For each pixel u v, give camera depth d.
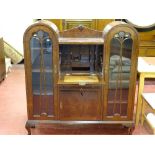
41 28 2.37
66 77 2.70
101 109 2.65
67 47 2.78
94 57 2.82
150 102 2.65
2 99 3.73
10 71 5.13
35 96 2.64
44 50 2.47
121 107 2.67
